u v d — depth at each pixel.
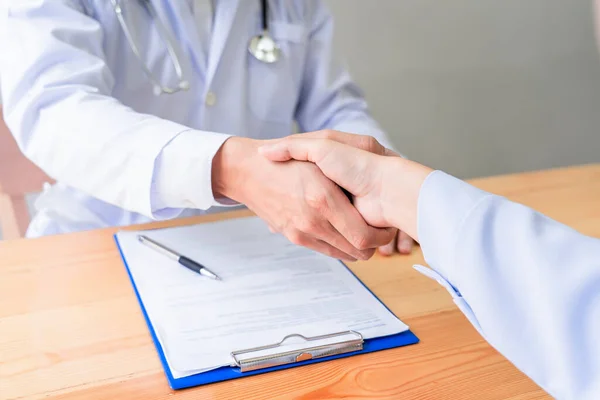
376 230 0.65
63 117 0.85
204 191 0.76
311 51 1.24
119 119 0.84
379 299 0.72
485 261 0.44
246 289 0.72
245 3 1.11
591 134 2.46
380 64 2.03
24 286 0.73
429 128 2.18
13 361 0.59
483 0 2.10
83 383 0.56
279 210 0.71
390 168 0.60
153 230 0.87
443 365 0.60
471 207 0.47
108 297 0.71
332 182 0.65
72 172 0.84
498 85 2.23
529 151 2.38
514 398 0.56
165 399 0.54
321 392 0.56
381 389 0.56
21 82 0.91
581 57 2.33
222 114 1.13
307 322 0.65
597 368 0.39
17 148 1.14
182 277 0.74
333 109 1.24
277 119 1.21
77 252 0.82
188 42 1.07
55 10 0.96
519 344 0.42
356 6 1.94
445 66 2.12
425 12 2.03
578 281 0.41
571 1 2.24
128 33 1.01
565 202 0.98
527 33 2.21
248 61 1.14
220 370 0.58
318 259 0.80
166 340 0.61
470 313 0.46
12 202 1.18
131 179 0.80
